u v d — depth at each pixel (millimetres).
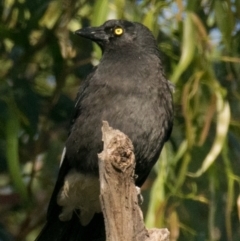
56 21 13180
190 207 12594
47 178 13664
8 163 11680
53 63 13336
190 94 11695
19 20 13023
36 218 13938
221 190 12797
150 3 12516
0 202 13797
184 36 11555
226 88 12578
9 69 13070
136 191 8812
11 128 11773
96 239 11680
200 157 12367
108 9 12094
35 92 12711
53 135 13727
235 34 12688
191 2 11836
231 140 12172
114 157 8742
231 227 12852
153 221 11297
